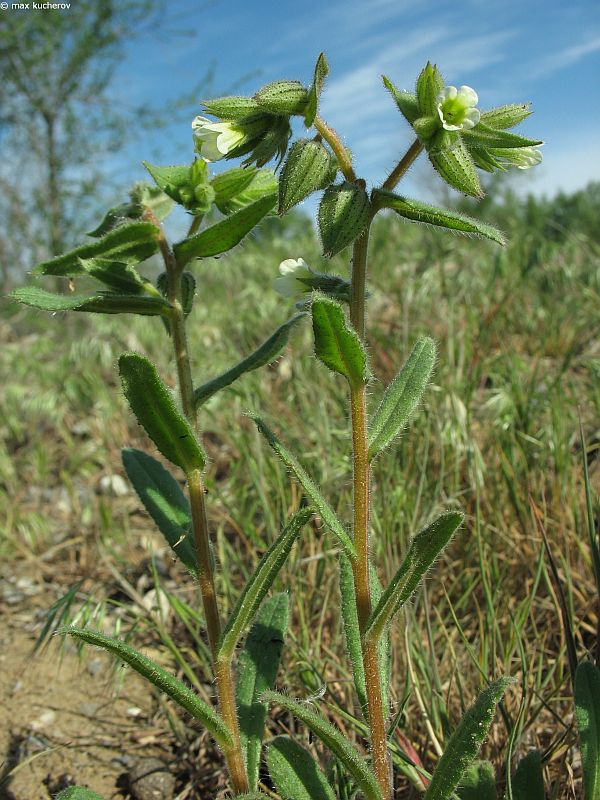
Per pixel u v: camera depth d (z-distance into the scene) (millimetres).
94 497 332
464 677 188
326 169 128
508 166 138
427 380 139
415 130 128
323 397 290
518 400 277
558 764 166
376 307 401
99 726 209
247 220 142
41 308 135
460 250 455
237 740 140
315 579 222
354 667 146
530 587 217
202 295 535
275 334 151
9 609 267
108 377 433
